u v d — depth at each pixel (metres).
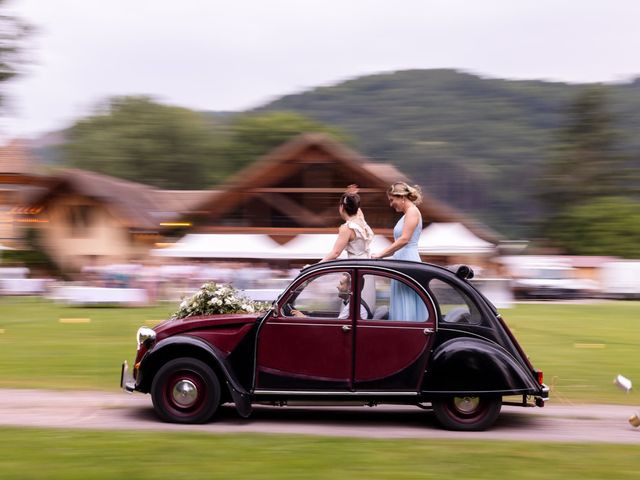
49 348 13.88
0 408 8.31
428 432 7.41
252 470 5.55
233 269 26.92
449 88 163.00
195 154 82.94
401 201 8.38
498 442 6.74
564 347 15.23
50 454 5.95
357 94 174.12
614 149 80.50
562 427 7.80
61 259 48.53
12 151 48.56
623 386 7.93
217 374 7.55
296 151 46.25
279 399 7.44
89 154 80.88
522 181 105.00
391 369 7.39
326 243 39.56
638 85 110.75
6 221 47.66
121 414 8.01
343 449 6.27
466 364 7.29
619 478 5.54
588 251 64.69
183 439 6.57
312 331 7.43
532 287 38.12
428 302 7.42
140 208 50.97
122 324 18.66
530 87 159.12
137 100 84.12
